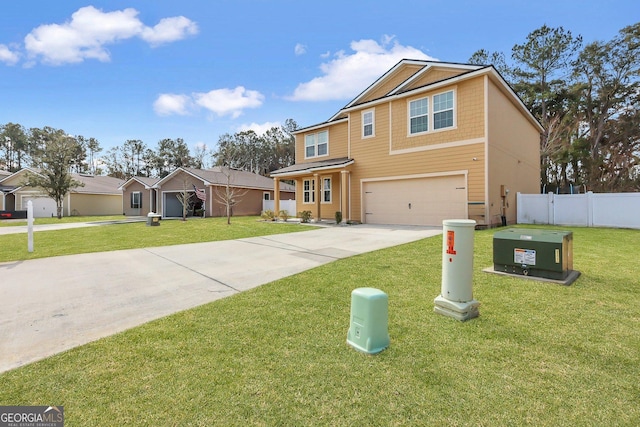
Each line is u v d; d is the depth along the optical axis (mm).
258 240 9250
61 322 3279
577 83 24109
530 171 16016
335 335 2877
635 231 9211
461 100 11000
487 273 4590
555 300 3529
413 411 1860
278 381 2182
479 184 10586
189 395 2041
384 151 13258
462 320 3076
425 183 12055
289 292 4105
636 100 23422
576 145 23953
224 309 3562
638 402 1892
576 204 11367
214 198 22859
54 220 20219
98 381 2201
